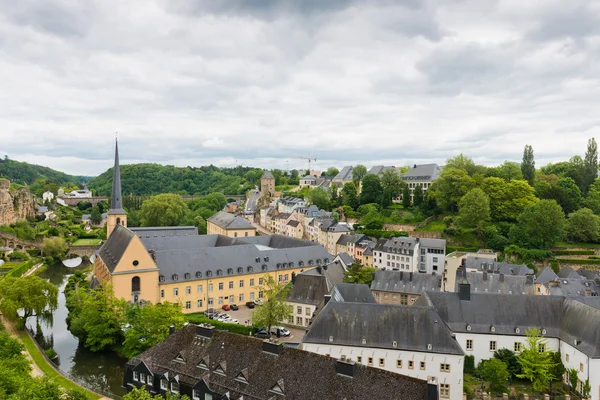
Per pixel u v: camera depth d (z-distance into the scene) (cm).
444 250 16150
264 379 5500
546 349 7931
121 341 9394
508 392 7281
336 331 7388
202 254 12500
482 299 8431
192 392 5778
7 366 6006
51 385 5031
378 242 17575
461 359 6900
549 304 8281
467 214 17662
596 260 15638
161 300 11475
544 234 16138
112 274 10750
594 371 6919
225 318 11188
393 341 7175
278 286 10575
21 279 10031
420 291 12050
